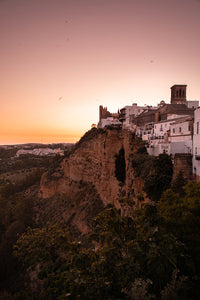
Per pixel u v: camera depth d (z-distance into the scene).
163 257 7.86
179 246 8.62
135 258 8.57
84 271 9.56
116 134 45.78
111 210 11.18
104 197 47.16
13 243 47.06
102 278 8.89
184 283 8.22
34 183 100.44
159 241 8.38
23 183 98.44
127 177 36.91
